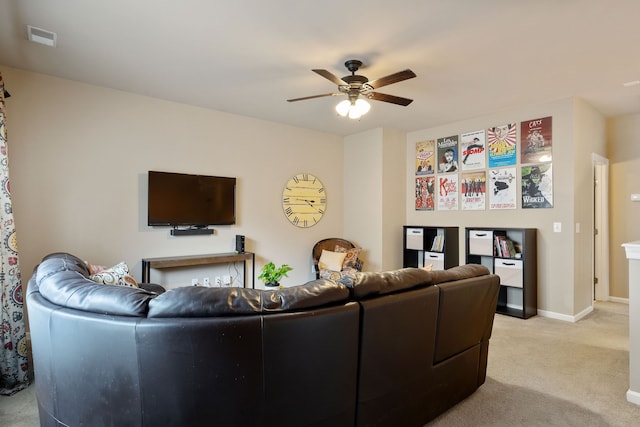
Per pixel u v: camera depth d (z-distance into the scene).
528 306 4.16
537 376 2.67
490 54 2.96
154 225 4.04
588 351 3.15
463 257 5.01
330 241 5.57
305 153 5.49
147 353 1.35
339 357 1.61
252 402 1.42
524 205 4.44
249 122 4.89
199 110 4.45
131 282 2.74
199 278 4.48
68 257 2.52
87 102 3.69
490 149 4.74
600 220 5.05
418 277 2.00
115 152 3.86
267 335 1.41
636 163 4.82
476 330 2.37
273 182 5.14
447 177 5.21
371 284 1.76
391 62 3.12
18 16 2.42
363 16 2.41
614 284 5.03
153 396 1.37
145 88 3.81
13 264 2.50
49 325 1.53
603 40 2.71
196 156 4.43
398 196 5.61
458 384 2.26
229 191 4.62
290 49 2.90
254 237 4.96
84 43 2.81
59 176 3.53
